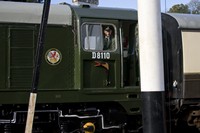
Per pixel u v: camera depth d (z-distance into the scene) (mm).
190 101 11938
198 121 12305
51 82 10688
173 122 12203
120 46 11445
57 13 10922
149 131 7684
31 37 10703
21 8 10672
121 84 11336
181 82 11828
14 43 10523
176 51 11938
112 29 11445
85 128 10805
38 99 10445
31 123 7074
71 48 11008
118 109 11469
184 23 12039
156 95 7641
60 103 10805
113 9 11727
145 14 7609
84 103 11156
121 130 11484
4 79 10367
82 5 11336
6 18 10438
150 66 7598
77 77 10906
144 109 7734
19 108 10570
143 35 7629
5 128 10297
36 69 7047
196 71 11992
